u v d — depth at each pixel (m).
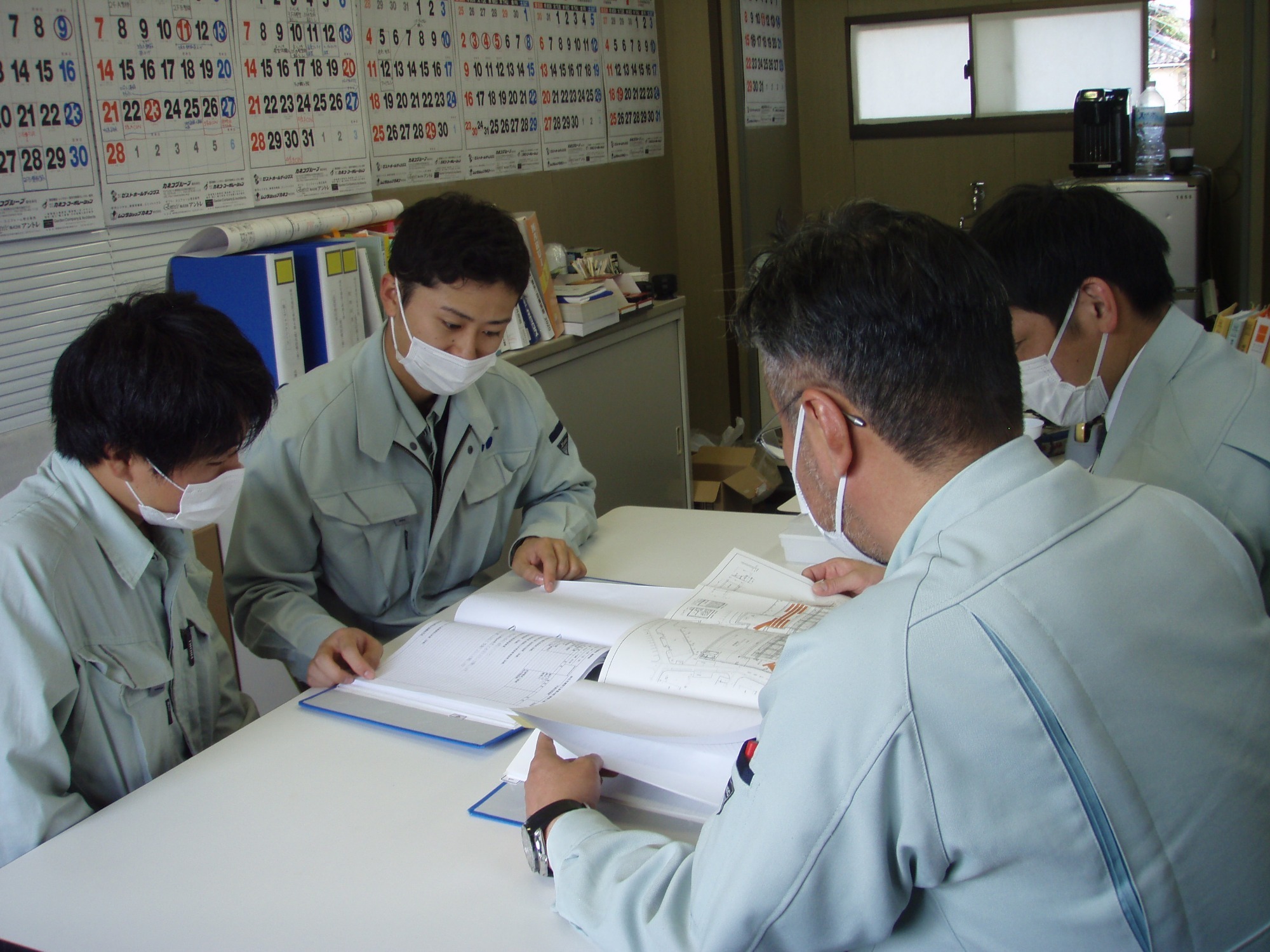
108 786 1.24
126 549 1.23
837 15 4.73
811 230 0.80
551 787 1.02
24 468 2.10
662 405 3.39
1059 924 0.67
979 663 0.66
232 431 1.17
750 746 0.78
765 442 2.03
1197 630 0.72
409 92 2.96
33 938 0.96
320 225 2.46
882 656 0.68
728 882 0.72
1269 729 0.73
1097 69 4.36
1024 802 0.65
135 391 1.11
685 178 4.47
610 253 3.39
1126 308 1.23
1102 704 0.67
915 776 0.66
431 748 1.24
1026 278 1.23
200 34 2.34
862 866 0.68
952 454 0.76
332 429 1.65
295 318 2.24
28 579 1.14
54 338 2.13
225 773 1.22
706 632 1.30
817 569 1.54
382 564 1.72
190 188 2.35
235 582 1.62
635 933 0.80
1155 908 0.66
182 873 1.04
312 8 2.60
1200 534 0.78
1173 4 4.16
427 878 1.01
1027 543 0.71
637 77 4.11
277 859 1.05
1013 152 4.59
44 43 2.04
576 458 2.02
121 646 1.24
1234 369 1.23
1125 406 1.28
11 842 1.10
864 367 0.74
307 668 1.50
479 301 1.56
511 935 0.92
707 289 4.57
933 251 0.74
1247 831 0.70
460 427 1.75
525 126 3.47
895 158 4.82
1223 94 4.15
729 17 4.24
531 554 1.71
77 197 2.13
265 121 2.51
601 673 1.26
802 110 4.93
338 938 0.93
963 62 4.58
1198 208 3.72
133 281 2.26
